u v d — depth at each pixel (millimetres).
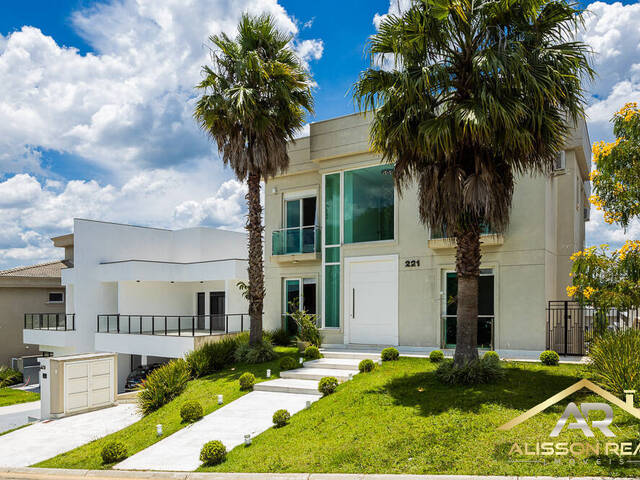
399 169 9594
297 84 15047
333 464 6246
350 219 16031
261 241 15016
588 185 19391
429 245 13758
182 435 8758
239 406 10172
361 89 9805
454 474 5422
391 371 10844
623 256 8969
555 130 8539
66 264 31188
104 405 13312
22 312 28703
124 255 23984
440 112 10031
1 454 9289
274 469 6430
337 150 16109
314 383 11273
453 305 13820
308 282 17406
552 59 8438
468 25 8641
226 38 14656
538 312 12281
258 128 14070
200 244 24391
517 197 12773
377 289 15164
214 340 17656
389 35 9281
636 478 4785
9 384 23906
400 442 6543
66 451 9273
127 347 19469
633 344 7641
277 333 17312
